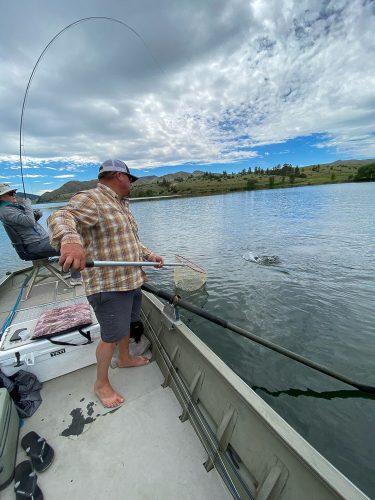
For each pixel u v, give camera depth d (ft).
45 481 5.59
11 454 5.73
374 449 8.36
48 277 15.66
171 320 8.94
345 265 26.58
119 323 7.14
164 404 7.59
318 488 4.06
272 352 13.15
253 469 5.21
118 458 6.07
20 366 7.91
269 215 71.72
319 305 17.85
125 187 7.42
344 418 9.50
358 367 11.92
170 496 5.32
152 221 75.97
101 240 6.75
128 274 7.11
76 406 7.55
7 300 13.69
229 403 6.14
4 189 12.84
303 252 32.58
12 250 48.78
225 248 37.35
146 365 9.32
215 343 14.14
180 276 22.43
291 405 10.10
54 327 8.52
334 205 84.64
